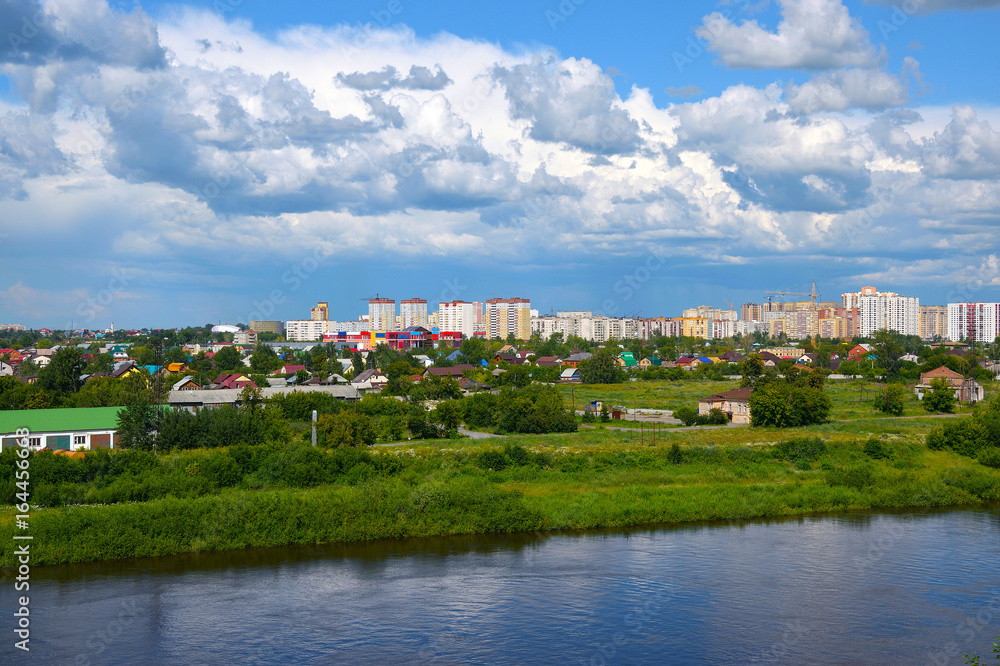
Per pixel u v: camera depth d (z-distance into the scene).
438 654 36.41
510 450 70.81
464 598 43.03
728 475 68.62
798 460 74.69
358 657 36.12
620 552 51.03
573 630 38.88
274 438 75.25
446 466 67.69
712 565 48.22
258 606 42.03
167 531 51.09
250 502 53.88
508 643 37.47
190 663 35.41
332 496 56.16
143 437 71.88
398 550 51.97
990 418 81.75
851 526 57.44
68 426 72.44
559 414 94.56
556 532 56.25
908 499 63.94
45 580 45.81
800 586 44.47
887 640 37.66
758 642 37.53
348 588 44.66
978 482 66.12
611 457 72.44
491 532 55.97
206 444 71.75
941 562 48.62
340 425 78.50
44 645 37.06
